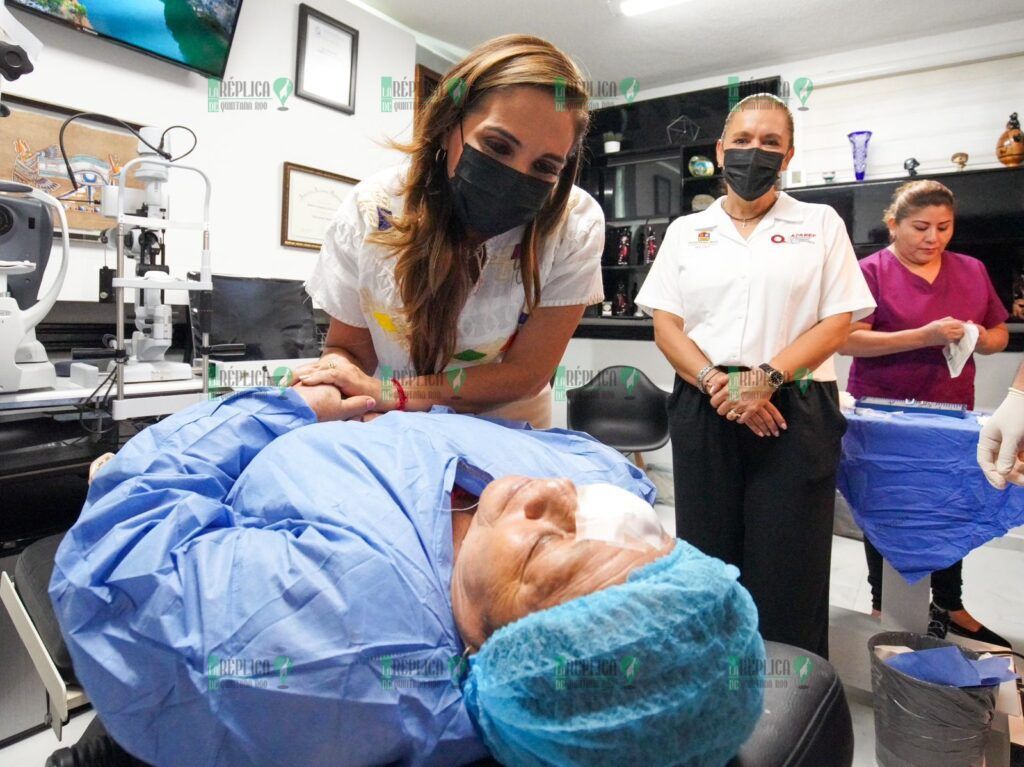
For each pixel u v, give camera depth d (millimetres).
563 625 444
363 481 692
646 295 1782
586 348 4402
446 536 663
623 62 3764
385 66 3117
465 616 569
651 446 3195
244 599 517
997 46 3174
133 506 620
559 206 1037
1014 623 2191
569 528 547
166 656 497
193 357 1966
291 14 2711
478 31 3412
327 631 506
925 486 1571
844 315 1515
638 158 4074
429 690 532
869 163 3512
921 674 1396
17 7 1906
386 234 1046
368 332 1271
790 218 1564
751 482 1527
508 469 768
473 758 558
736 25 3283
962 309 1999
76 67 2092
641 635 433
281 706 482
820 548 1488
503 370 1154
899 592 1724
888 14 3135
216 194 2508
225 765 493
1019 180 2932
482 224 979
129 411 1536
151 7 2172
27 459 1377
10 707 1389
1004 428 1227
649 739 441
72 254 2107
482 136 857
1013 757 1398
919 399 1972
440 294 1059
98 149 2154
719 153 1642
